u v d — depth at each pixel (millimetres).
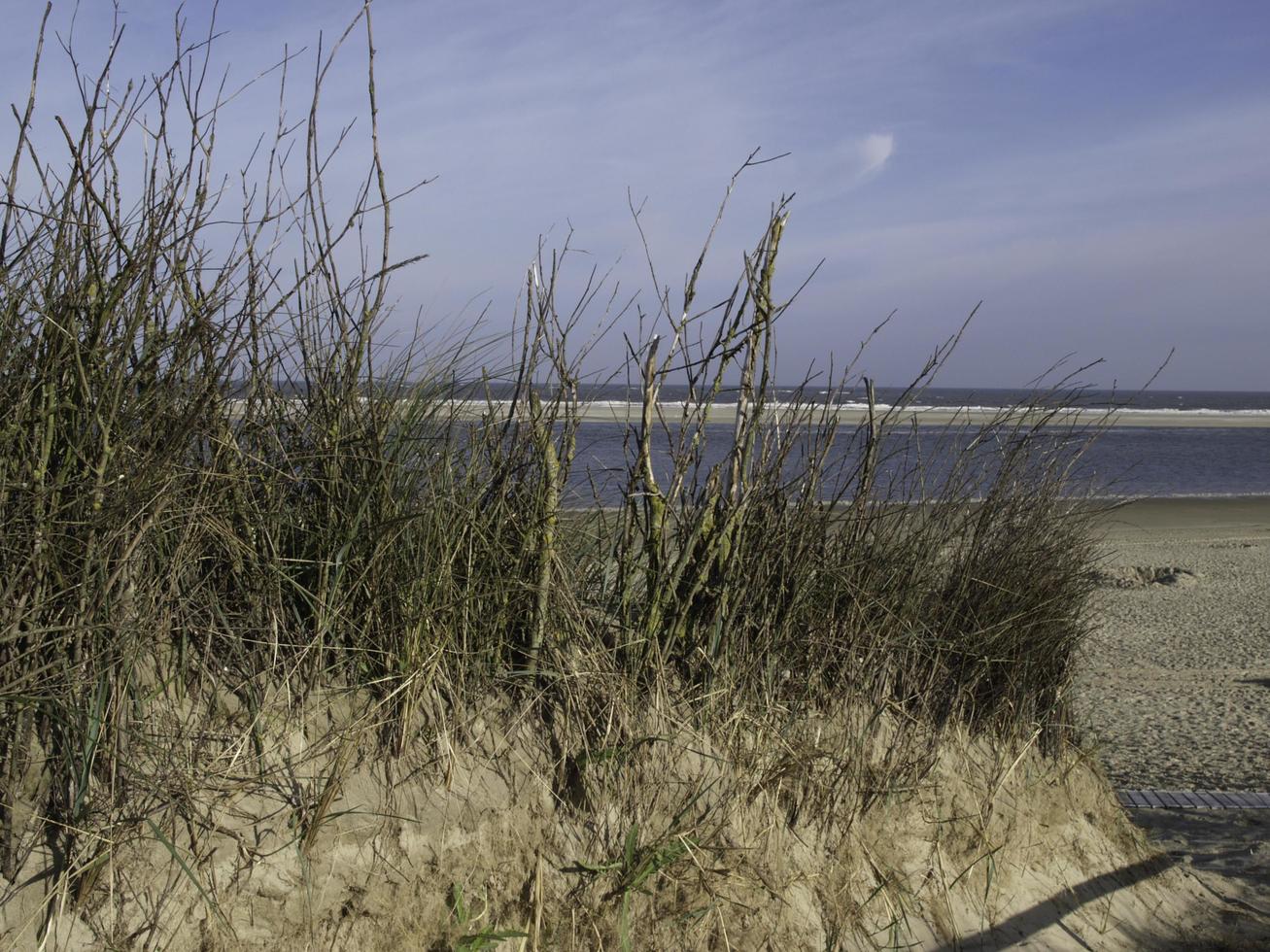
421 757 2904
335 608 2912
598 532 3605
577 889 2945
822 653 3713
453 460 3213
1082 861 4156
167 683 2664
